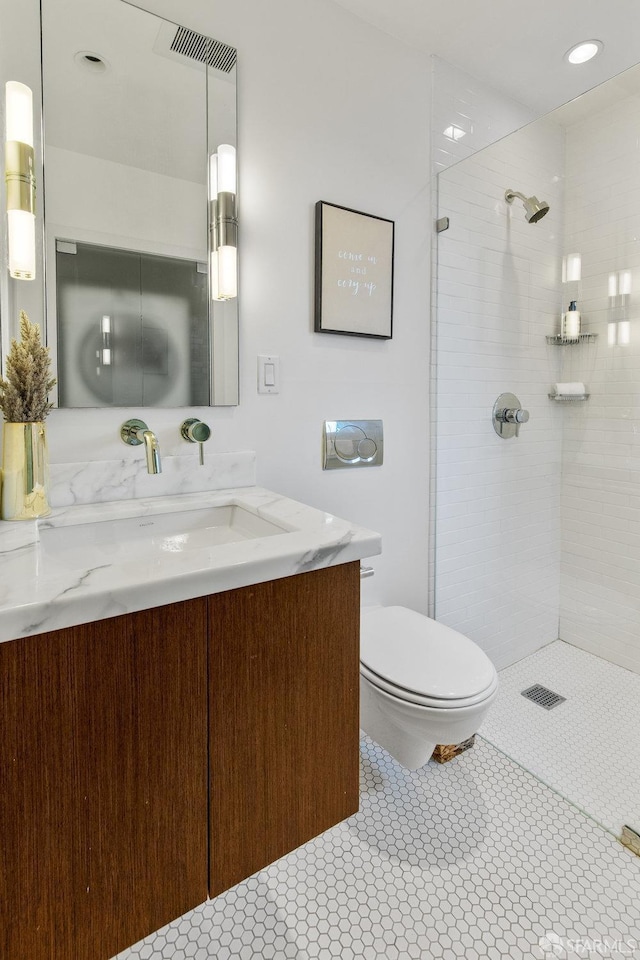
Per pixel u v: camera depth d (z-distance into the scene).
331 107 1.51
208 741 0.76
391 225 1.65
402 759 1.36
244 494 1.30
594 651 2.23
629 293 1.98
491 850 1.27
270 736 0.83
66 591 0.63
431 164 1.76
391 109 1.65
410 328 1.76
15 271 1.06
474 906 1.12
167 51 1.23
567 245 2.16
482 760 1.60
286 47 1.41
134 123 1.20
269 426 1.46
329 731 0.90
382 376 1.70
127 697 0.68
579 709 1.87
